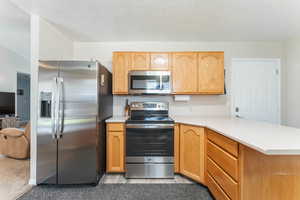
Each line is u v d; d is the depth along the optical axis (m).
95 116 2.13
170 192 2.01
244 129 1.67
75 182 2.13
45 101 2.13
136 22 2.38
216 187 1.75
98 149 2.21
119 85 2.76
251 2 1.88
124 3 1.91
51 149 2.12
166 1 1.87
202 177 2.07
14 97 4.98
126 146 2.37
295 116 2.88
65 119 2.11
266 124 2.01
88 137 2.13
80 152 2.13
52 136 2.11
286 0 1.84
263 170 1.25
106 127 2.48
